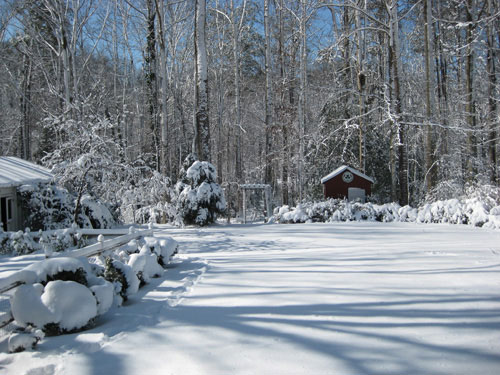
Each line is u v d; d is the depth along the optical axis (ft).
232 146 118.42
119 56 102.63
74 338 12.10
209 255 30.42
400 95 63.52
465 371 9.00
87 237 36.58
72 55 69.36
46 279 13.53
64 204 49.32
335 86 79.36
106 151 45.83
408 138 80.02
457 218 50.67
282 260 25.17
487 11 63.26
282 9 84.17
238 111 84.89
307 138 78.89
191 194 55.62
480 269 19.33
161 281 20.47
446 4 78.74
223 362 9.98
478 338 10.78
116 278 16.70
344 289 16.46
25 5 73.87
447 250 26.17
